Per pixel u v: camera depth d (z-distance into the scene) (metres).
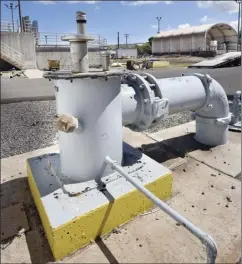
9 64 21.06
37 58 22.47
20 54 21.45
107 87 2.30
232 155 3.72
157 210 2.55
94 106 2.28
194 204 2.65
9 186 3.12
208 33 41.59
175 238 2.21
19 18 23.22
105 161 2.47
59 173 2.67
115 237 2.24
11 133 5.13
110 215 2.27
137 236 2.24
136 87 2.90
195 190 2.90
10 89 10.70
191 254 2.05
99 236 2.24
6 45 20.92
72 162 2.44
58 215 2.09
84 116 2.28
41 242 2.24
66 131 2.18
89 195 2.33
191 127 5.06
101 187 2.44
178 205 2.64
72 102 2.26
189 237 2.21
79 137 2.35
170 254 2.05
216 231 2.27
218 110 3.86
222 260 1.99
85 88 2.21
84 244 2.16
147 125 2.94
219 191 2.87
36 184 2.52
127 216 2.40
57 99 2.39
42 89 10.61
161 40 45.53
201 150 3.92
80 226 2.10
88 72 2.24
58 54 23.06
